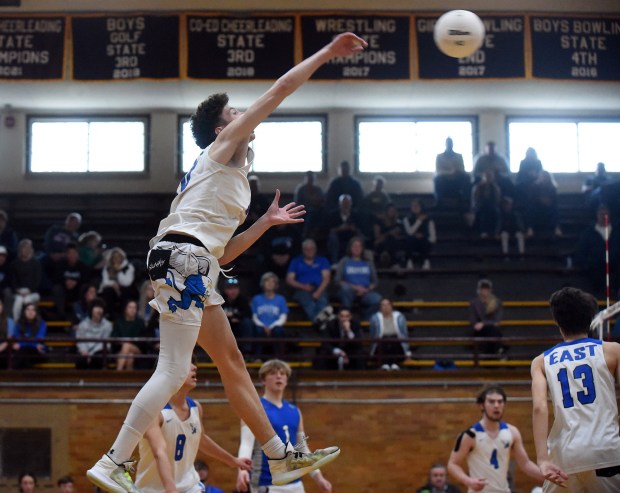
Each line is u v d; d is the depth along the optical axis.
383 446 15.65
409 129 24.33
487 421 10.90
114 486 5.41
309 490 15.58
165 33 20.62
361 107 24.17
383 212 21.78
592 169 24.39
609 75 20.64
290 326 19.03
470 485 10.53
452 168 22.70
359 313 18.92
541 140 24.45
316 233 21.20
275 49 20.52
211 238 5.63
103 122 24.27
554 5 21.28
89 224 23.33
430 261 21.70
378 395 15.79
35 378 15.77
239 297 17.39
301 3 21.20
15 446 15.61
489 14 20.64
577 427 6.51
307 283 18.89
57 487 15.49
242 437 10.55
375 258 20.92
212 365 17.34
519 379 15.98
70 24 20.75
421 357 17.09
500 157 22.81
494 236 21.83
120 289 18.55
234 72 20.48
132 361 16.48
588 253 20.56
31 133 24.23
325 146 24.22
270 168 24.17
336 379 15.85
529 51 20.53
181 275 5.53
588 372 6.60
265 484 10.44
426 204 23.70
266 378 10.62
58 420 15.63
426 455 15.63
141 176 24.09
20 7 21.23
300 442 6.21
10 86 22.84
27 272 18.84
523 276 20.80
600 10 21.31
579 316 6.87
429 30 20.61
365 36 20.56
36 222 23.42
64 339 15.92
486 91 23.17
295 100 23.61
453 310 20.09
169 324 5.55
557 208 22.17
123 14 20.72
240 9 21.17
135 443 5.49
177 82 22.41
